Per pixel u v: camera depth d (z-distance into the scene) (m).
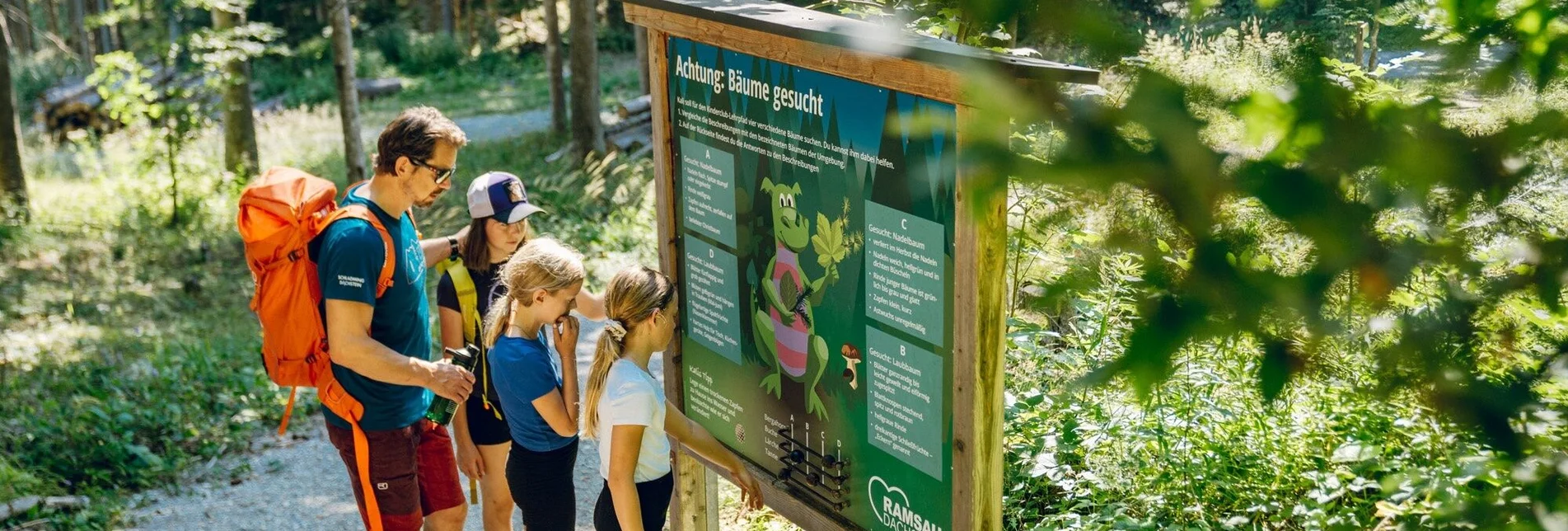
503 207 4.46
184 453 7.44
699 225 4.25
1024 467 4.73
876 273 3.49
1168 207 0.98
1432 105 1.04
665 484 4.03
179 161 17.47
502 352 4.05
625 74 31.80
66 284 12.91
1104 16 0.92
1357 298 1.03
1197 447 4.40
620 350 3.81
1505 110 1.08
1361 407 4.02
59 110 23.77
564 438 4.17
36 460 7.25
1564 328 1.41
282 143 22.92
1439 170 0.99
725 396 4.36
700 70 4.03
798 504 4.07
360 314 4.01
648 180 15.14
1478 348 1.14
